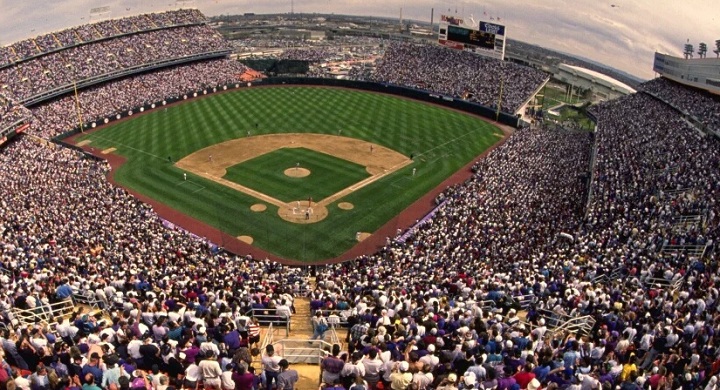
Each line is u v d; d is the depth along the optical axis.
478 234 45.28
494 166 66.06
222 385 15.18
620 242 38.72
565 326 23.47
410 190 64.38
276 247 50.41
